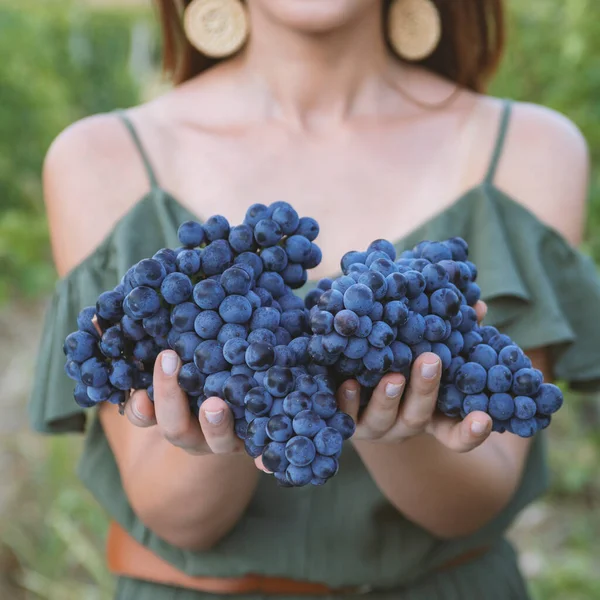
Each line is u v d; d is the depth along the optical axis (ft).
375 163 5.33
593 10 11.50
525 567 9.59
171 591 5.23
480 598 5.31
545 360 5.24
